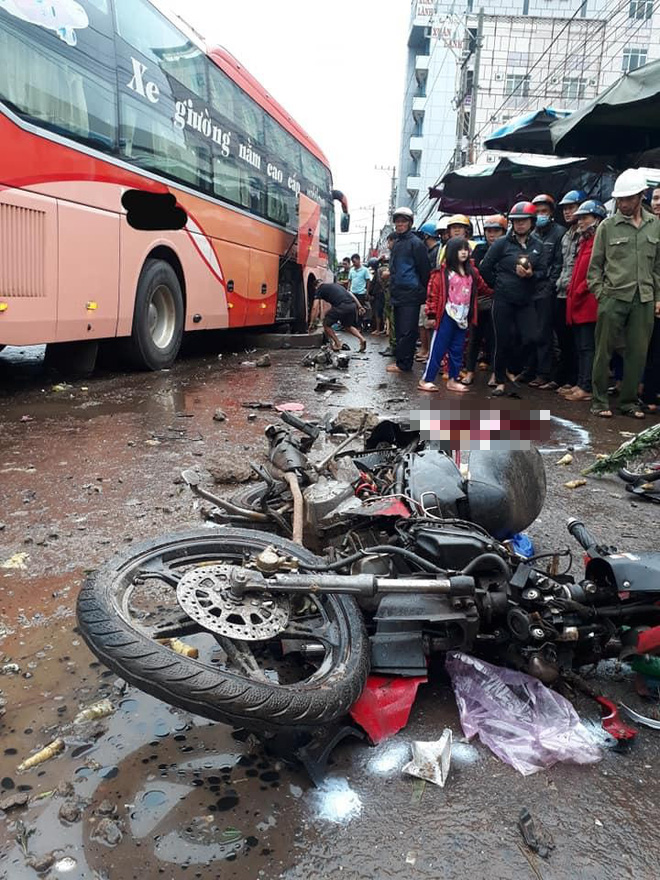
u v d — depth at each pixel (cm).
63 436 559
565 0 4388
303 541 287
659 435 483
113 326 795
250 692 181
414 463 299
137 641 188
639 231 668
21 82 615
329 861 172
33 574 315
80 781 193
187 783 194
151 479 455
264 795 191
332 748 205
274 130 1281
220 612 207
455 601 224
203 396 774
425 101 5844
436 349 842
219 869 168
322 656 234
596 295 692
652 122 843
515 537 333
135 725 216
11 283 621
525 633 223
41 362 966
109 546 347
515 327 852
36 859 167
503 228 976
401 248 974
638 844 182
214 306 1062
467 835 182
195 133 948
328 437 568
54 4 655
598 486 487
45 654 252
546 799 196
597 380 709
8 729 212
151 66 829
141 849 172
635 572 232
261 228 1229
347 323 1327
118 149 766
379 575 246
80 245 711
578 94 3231
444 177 1393
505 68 3344
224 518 322
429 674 248
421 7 4244
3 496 414
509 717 223
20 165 620
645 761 213
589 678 254
